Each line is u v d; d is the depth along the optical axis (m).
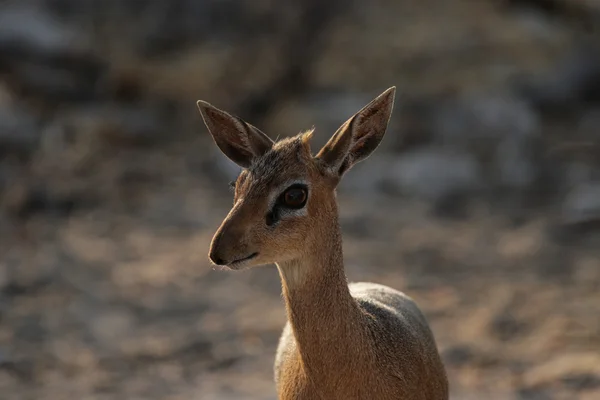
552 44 28.22
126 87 24.81
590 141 22.20
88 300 13.20
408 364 6.24
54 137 20.98
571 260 14.99
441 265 14.85
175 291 13.73
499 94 23.88
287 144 5.92
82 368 11.00
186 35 28.44
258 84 24.83
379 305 6.54
